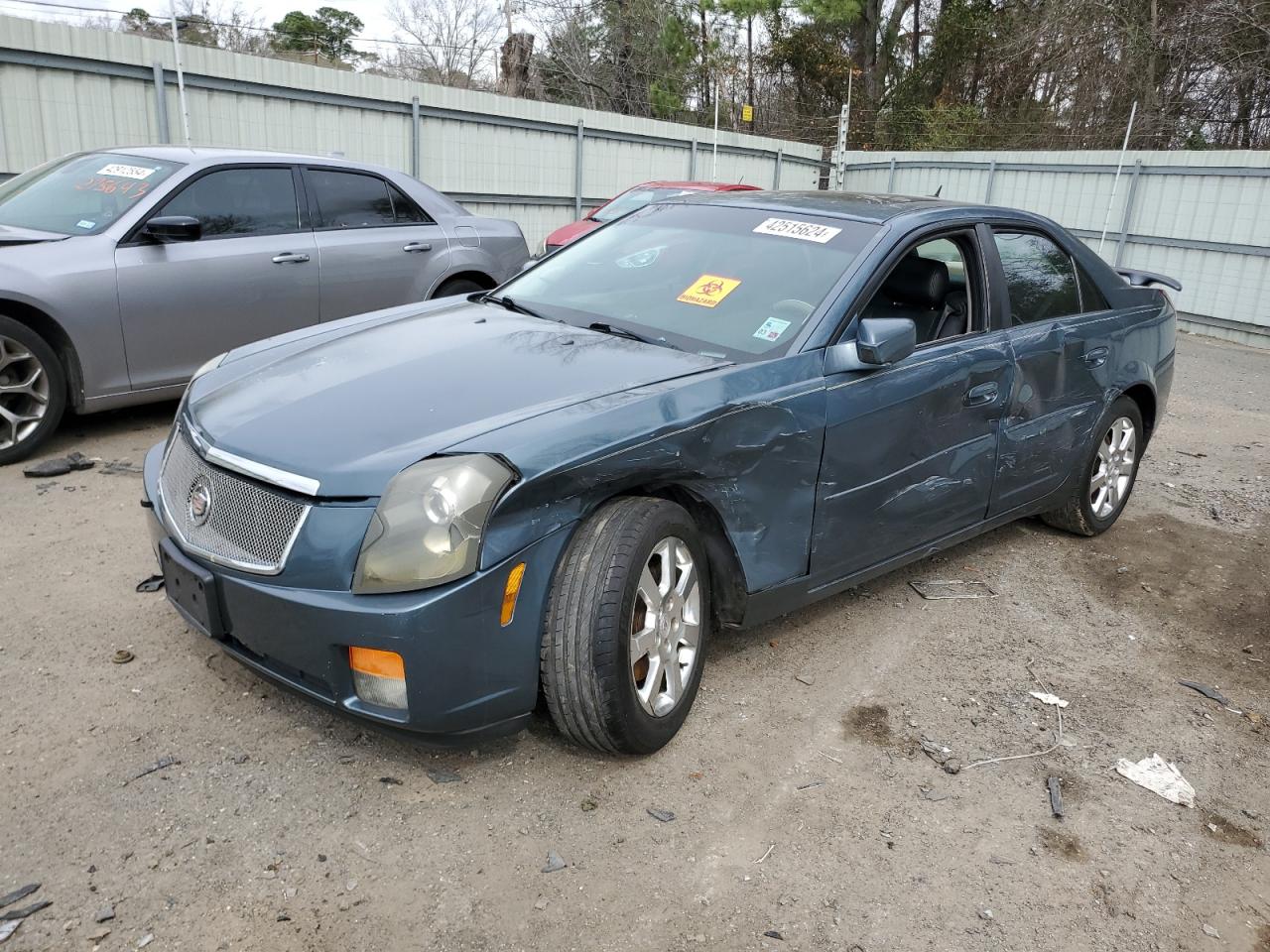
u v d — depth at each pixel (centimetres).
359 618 238
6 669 314
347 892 232
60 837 242
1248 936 246
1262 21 2523
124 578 383
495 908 231
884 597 424
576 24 3303
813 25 3312
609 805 270
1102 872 263
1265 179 1467
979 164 1930
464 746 262
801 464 320
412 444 254
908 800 285
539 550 254
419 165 1448
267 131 1266
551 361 310
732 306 350
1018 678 363
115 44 1084
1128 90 2773
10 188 600
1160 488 627
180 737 285
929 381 361
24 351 499
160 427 595
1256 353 1404
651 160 1836
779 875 250
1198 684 371
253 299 589
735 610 321
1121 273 555
